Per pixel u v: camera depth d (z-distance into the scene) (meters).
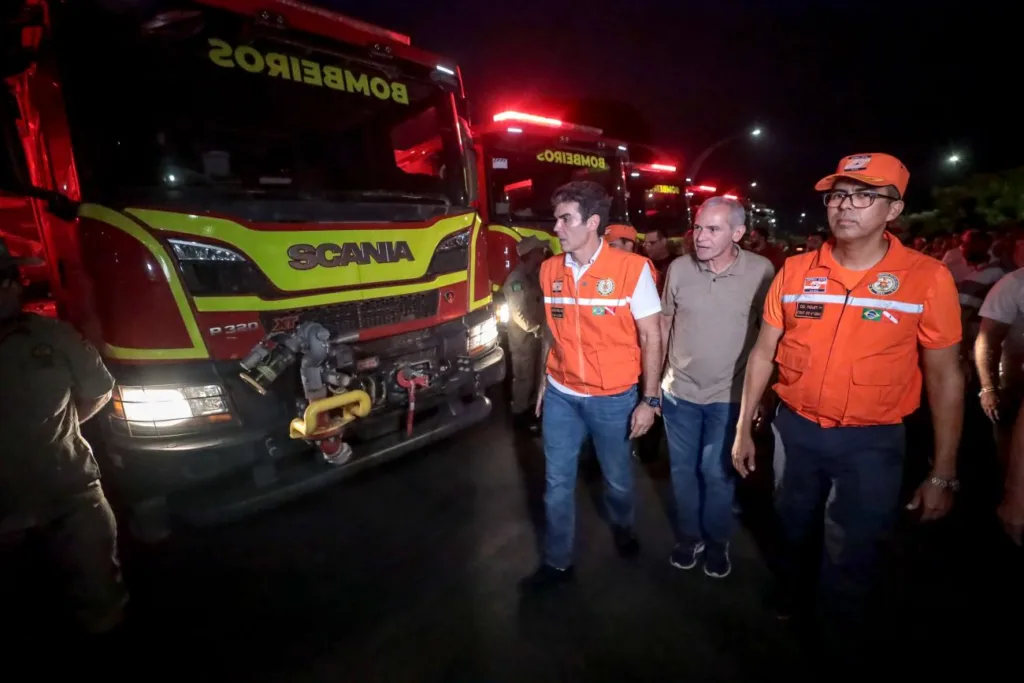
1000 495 3.51
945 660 2.26
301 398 2.94
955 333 1.78
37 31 2.52
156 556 3.04
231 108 2.93
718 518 2.69
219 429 2.70
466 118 4.09
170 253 2.54
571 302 2.51
